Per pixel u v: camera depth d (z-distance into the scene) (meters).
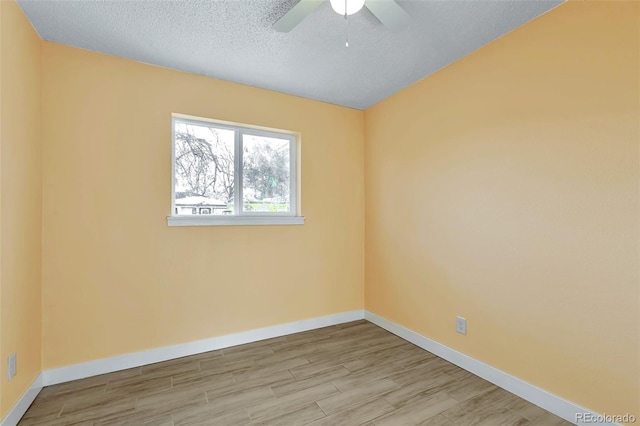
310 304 2.96
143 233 2.22
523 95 1.82
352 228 3.21
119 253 2.14
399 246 2.80
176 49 2.07
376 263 3.10
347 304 3.17
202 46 2.04
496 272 1.96
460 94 2.21
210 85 2.47
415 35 1.93
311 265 2.96
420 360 2.31
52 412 1.67
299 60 2.23
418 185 2.59
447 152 2.32
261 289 2.70
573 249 1.59
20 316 1.63
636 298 1.38
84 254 2.04
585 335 1.55
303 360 2.30
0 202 1.43
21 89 1.65
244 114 2.62
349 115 3.20
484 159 2.04
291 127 2.85
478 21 1.79
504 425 1.58
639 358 1.37
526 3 1.64
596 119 1.51
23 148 1.67
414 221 2.63
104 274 2.09
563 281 1.63
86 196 2.04
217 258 2.50
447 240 2.32
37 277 1.85
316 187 2.99
